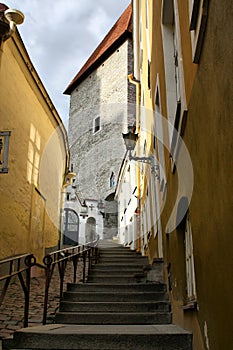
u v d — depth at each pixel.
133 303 5.85
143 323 5.33
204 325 3.19
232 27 2.04
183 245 4.79
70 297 6.37
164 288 6.70
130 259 10.49
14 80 8.69
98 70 33.12
